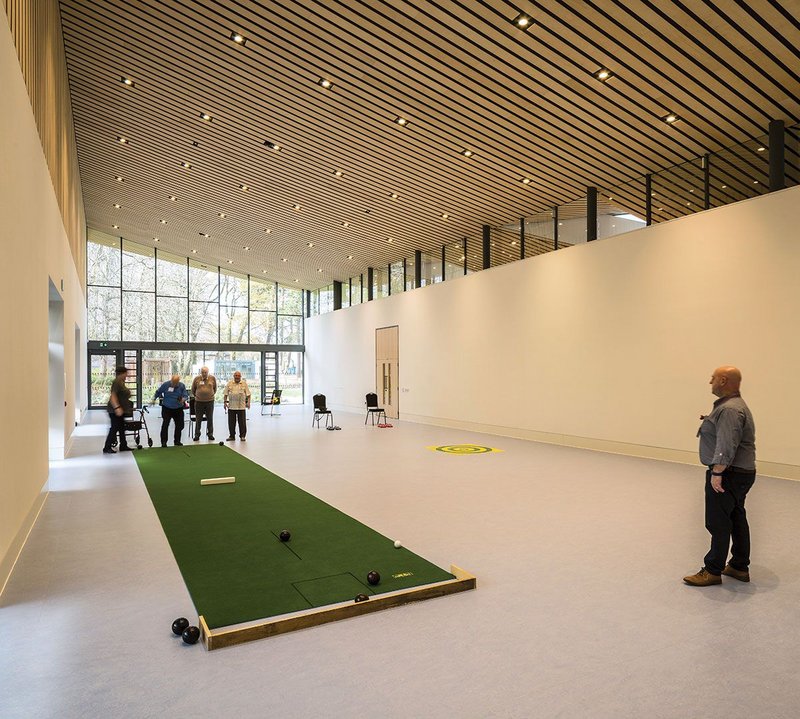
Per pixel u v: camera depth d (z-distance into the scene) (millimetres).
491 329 12688
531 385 11484
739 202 7730
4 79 3854
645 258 9094
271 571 3910
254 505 5867
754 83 6941
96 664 2682
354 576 3801
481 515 5402
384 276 18484
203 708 2314
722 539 3586
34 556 4281
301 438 11883
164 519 5332
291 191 13070
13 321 4102
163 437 10492
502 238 13102
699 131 8078
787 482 6926
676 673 2588
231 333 22984
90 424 14781
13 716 2262
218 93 9094
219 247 19594
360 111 9031
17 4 4598
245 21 7262
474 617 3174
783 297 7219
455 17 6641
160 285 21734
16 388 4215
